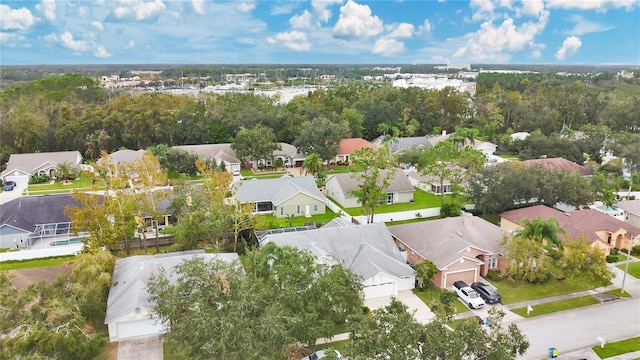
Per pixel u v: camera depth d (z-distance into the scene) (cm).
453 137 9631
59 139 9275
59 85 13200
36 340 2806
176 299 2769
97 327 3472
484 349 2256
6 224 4994
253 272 3434
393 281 4006
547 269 4181
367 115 11544
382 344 2272
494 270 4428
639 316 3669
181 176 8050
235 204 4994
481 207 5881
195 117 9888
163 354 3186
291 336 2659
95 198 4550
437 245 4400
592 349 3212
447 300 2928
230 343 2398
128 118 9581
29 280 4262
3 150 8844
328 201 6600
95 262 3753
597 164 8044
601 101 12331
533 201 6206
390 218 5941
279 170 8831
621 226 5006
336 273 3145
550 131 11519
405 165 8869
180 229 4753
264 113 10406
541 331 3447
